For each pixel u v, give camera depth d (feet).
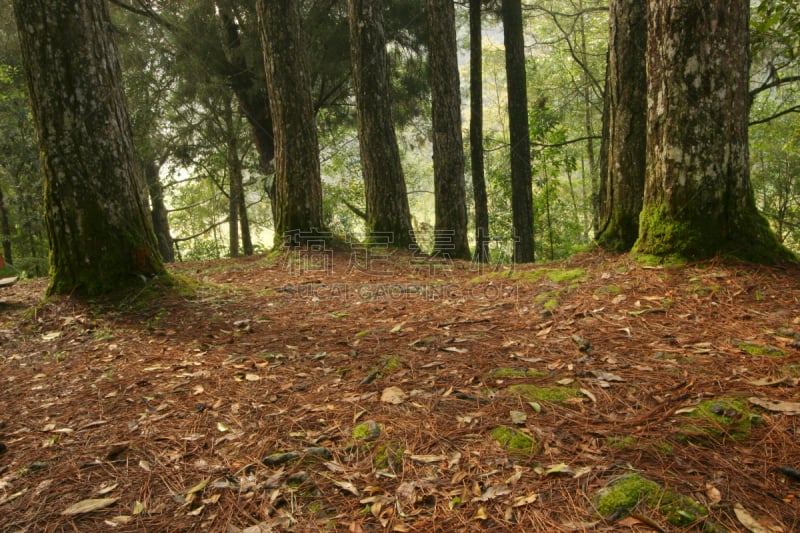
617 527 5.27
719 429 6.65
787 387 7.48
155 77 40.86
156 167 54.44
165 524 5.95
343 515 5.87
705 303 11.00
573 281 14.14
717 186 12.78
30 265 48.14
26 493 6.75
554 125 46.44
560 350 9.94
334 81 43.62
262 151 44.24
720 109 12.56
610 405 7.60
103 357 12.32
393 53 46.47
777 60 30.27
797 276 11.42
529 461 6.48
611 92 16.87
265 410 8.74
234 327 14.02
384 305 15.47
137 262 17.19
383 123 31.40
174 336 13.44
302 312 15.37
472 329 11.88
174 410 9.00
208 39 37.40
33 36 15.57
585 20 57.16
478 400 8.22
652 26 13.28
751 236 12.65
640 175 16.08
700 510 5.35
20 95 43.21
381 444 7.22
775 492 5.53
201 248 67.67
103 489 6.71
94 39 16.25
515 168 37.83
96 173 16.58
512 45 36.83
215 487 6.59
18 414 9.41
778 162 54.39
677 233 13.24
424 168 76.79
